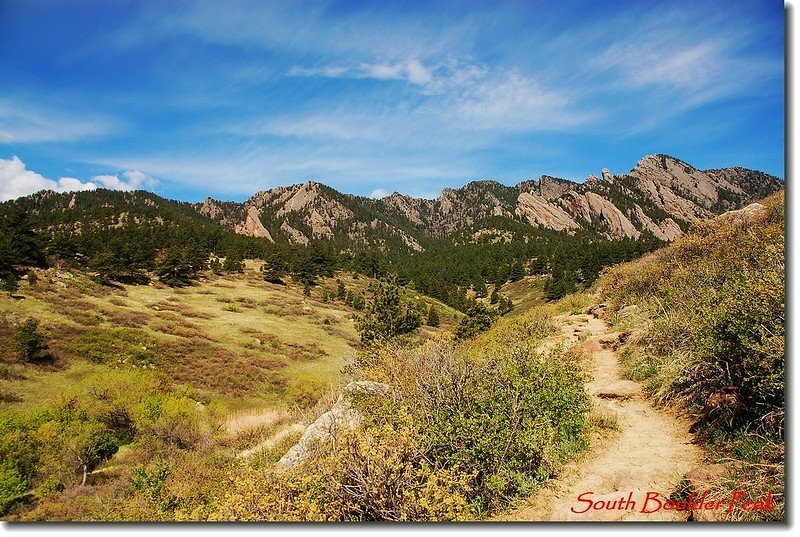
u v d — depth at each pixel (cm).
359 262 12256
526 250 15362
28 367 3066
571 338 1104
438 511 357
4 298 4306
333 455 394
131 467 1705
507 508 409
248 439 1536
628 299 1255
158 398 2386
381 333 1970
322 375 3928
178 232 11606
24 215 6862
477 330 3222
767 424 405
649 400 627
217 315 5609
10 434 1730
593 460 466
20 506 1424
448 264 15238
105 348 3631
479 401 497
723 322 518
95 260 6181
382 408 582
